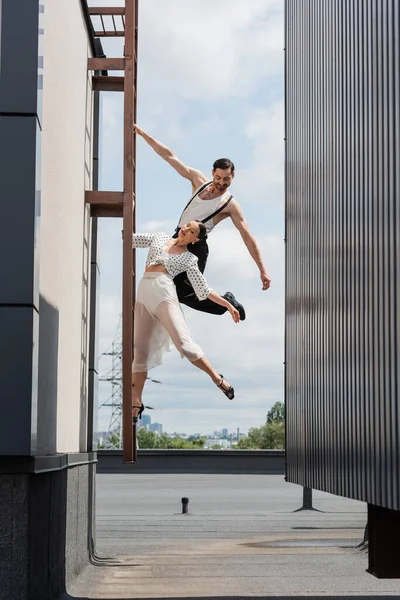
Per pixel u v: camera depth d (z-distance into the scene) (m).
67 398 11.59
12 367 8.45
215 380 10.97
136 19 13.27
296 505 28.62
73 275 12.10
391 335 7.38
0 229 8.62
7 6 8.78
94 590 10.91
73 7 11.91
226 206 11.21
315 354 11.09
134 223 11.98
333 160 10.07
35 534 8.59
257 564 14.09
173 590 11.04
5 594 8.26
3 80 8.72
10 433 8.36
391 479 7.38
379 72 7.97
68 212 11.50
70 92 11.65
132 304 11.42
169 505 27.50
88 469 13.42
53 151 10.27
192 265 11.04
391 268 7.44
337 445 9.62
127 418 11.25
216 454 39.91
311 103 11.68
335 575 12.88
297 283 12.66
